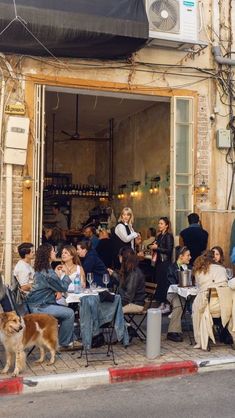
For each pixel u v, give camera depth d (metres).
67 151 16.58
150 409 5.16
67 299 7.05
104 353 7.09
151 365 6.45
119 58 9.65
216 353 7.13
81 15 8.45
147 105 13.03
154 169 12.84
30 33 8.34
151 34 9.28
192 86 10.22
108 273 8.39
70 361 6.71
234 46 10.51
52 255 7.18
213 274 7.38
